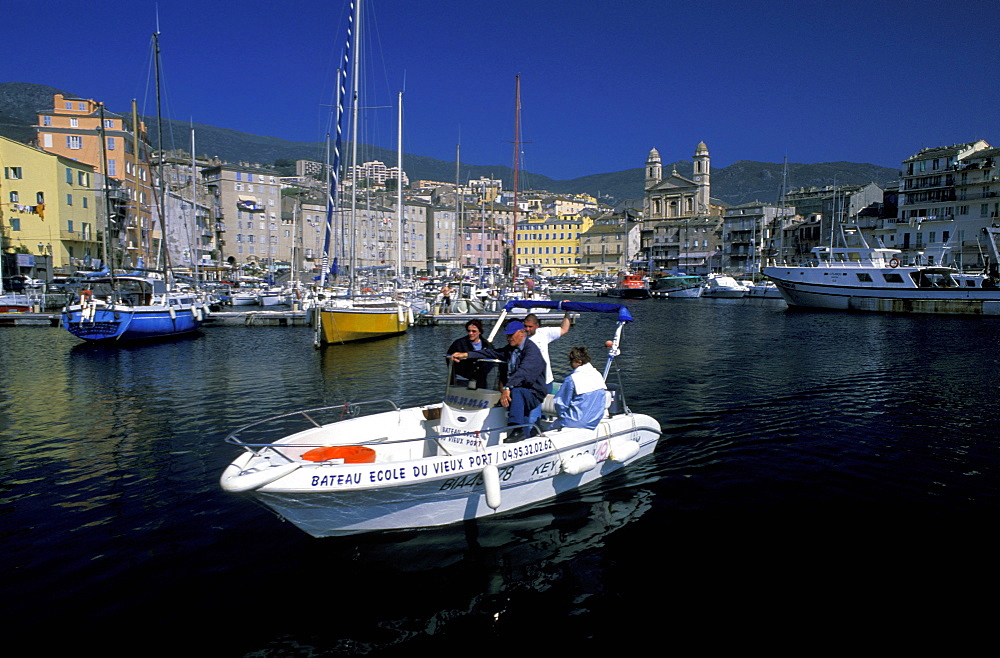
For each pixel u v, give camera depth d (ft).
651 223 476.95
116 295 112.47
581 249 500.74
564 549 24.48
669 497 29.84
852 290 187.01
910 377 65.21
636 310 205.57
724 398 53.57
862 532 26.16
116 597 21.08
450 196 518.78
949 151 264.31
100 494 30.48
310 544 24.77
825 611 20.40
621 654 18.22
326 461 24.89
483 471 24.79
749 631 19.33
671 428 42.83
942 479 32.53
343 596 21.18
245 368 74.02
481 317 145.28
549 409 31.63
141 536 25.68
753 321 155.43
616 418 32.45
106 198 131.44
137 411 49.37
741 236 396.37
